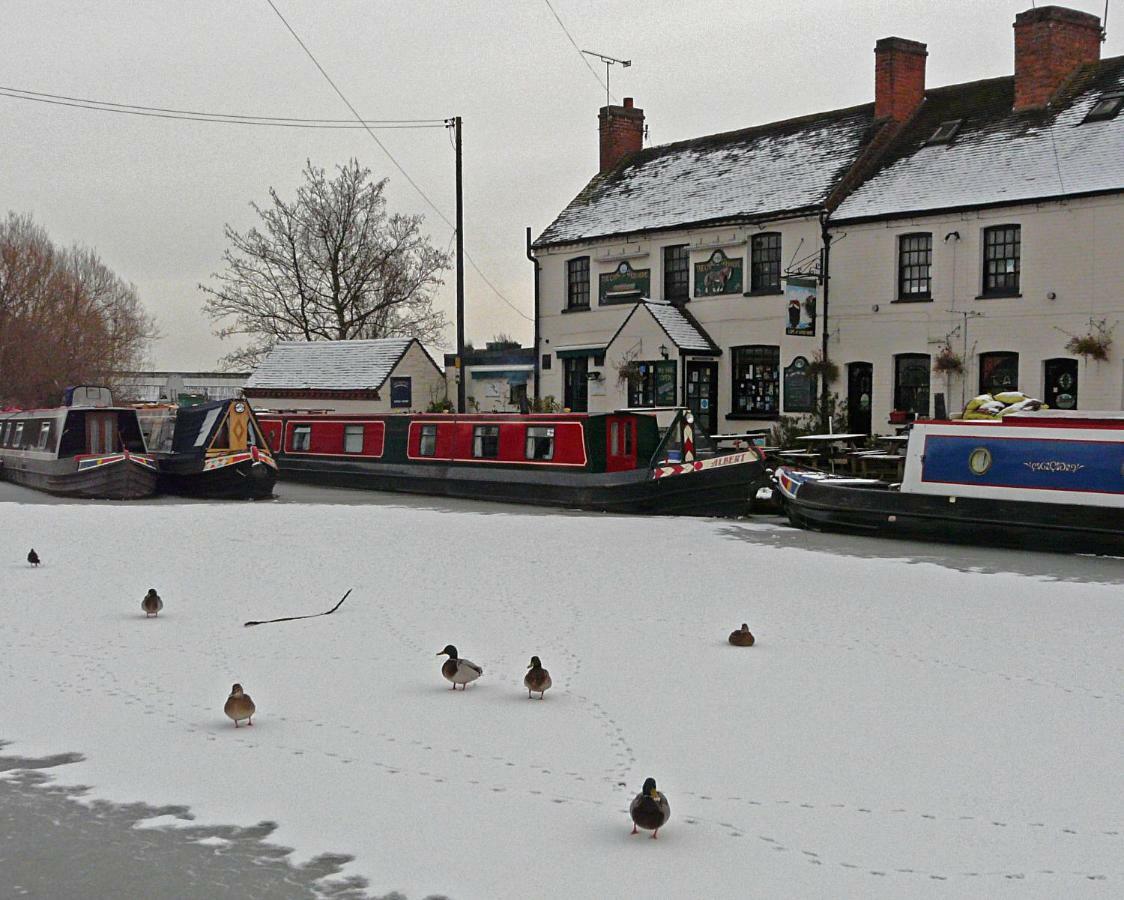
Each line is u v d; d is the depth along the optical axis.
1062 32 31.22
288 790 8.04
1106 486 19.39
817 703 10.12
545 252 40.81
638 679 10.88
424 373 47.97
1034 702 10.16
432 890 6.54
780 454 28.30
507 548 19.52
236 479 29.67
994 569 17.62
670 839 7.20
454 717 9.69
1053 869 6.79
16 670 11.23
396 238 58.50
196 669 11.27
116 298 76.12
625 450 27.92
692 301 36.19
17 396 60.25
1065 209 27.91
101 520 23.97
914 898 6.42
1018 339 28.84
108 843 7.20
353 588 15.60
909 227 30.80
